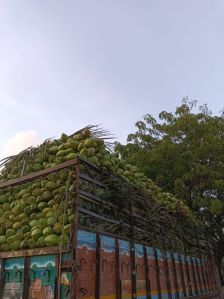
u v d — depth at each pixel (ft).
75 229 15.71
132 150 59.06
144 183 29.01
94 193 18.84
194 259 33.24
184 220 33.42
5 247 18.65
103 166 21.11
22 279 16.69
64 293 14.82
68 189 17.35
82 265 15.55
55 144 22.00
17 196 20.54
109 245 18.08
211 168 52.85
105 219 18.95
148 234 23.76
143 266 21.67
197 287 31.58
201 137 56.03
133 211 22.89
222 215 53.06
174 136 58.23
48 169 19.10
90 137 21.68
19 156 23.27
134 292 19.38
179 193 51.21
